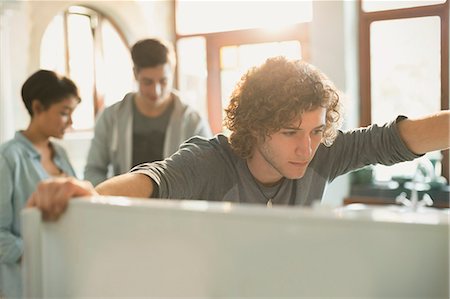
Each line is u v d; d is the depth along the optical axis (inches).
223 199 43.3
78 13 150.6
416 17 140.3
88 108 154.3
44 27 136.9
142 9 164.2
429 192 132.3
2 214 56.4
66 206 24.1
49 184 24.7
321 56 145.6
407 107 144.8
